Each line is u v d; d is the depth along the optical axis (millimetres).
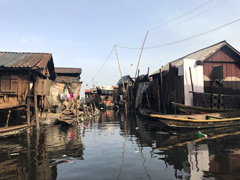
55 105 19688
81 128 13883
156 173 4809
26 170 5273
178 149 6895
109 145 8141
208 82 14805
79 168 5363
